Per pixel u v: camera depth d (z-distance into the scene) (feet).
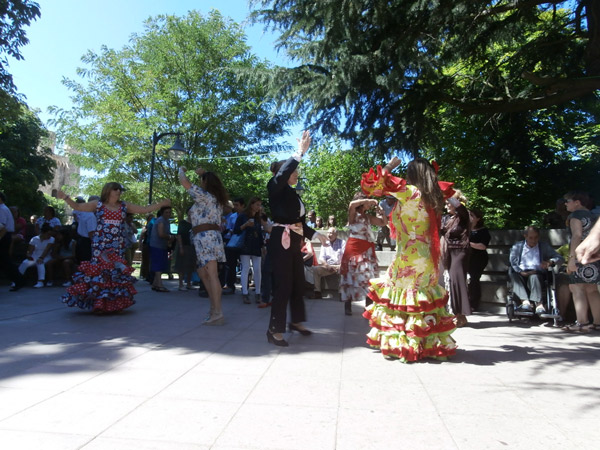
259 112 86.12
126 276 20.33
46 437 7.34
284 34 38.42
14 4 38.50
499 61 48.06
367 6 33.99
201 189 18.40
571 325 20.15
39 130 111.24
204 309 22.50
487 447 7.48
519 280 21.75
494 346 15.81
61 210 153.58
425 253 13.38
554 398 10.01
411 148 40.01
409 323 13.15
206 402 9.18
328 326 18.74
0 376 10.53
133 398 9.28
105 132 80.28
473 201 58.44
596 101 42.93
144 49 86.33
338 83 35.40
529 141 52.44
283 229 15.19
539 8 42.22
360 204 21.20
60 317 18.93
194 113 81.76
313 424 8.23
